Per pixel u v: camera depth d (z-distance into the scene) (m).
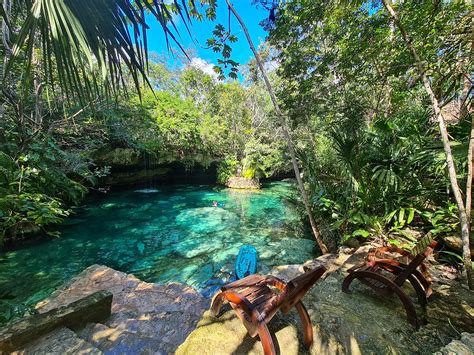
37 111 4.45
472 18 2.11
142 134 9.30
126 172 9.70
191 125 11.63
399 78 3.98
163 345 1.64
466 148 2.51
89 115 5.61
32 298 3.07
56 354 1.42
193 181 12.97
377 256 2.17
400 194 3.17
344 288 2.02
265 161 11.95
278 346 1.39
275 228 6.15
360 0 2.90
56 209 3.53
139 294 2.38
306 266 2.71
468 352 1.13
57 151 5.00
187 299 2.29
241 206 8.44
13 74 3.45
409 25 2.72
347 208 3.63
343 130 4.16
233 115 14.02
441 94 2.74
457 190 2.05
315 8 3.28
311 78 4.18
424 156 2.87
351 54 3.49
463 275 2.31
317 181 4.21
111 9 1.03
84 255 4.36
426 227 3.08
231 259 4.40
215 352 1.33
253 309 1.21
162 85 15.43
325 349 1.39
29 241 4.46
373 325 1.60
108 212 7.01
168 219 6.71
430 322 1.64
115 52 1.10
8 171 3.40
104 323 1.88
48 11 0.92
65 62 1.00
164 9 1.13
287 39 3.98
